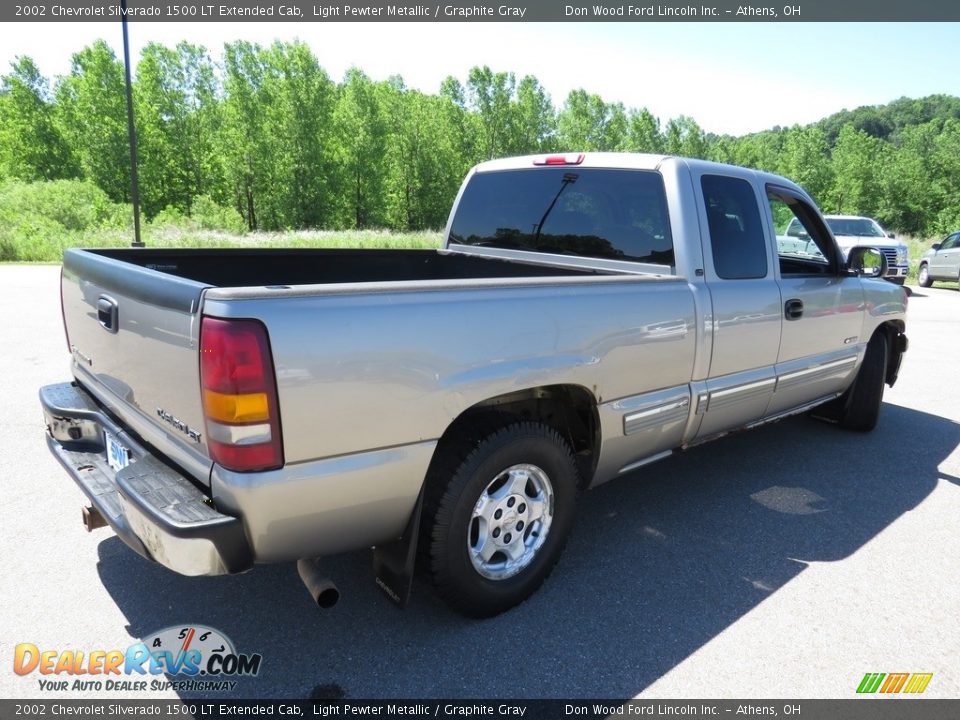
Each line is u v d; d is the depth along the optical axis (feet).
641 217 11.66
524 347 8.41
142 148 162.40
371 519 7.56
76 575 9.80
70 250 10.21
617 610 9.39
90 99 156.04
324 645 8.46
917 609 9.61
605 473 10.52
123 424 8.88
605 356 9.46
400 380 7.27
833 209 241.96
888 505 13.20
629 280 9.94
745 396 12.40
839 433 17.75
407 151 200.85
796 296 13.12
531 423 8.79
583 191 12.56
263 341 6.34
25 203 91.97
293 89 173.27
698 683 7.95
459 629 8.85
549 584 10.03
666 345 10.46
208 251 11.86
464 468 8.06
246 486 6.47
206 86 186.70
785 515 12.64
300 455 6.72
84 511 9.15
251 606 9.24
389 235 112.88
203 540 6.46
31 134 165.07
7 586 9.46
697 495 13.48
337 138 188.65
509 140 214.07
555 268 12.60
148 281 7.48
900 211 223.10
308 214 181.06
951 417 19.53
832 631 9.04
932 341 31.76
